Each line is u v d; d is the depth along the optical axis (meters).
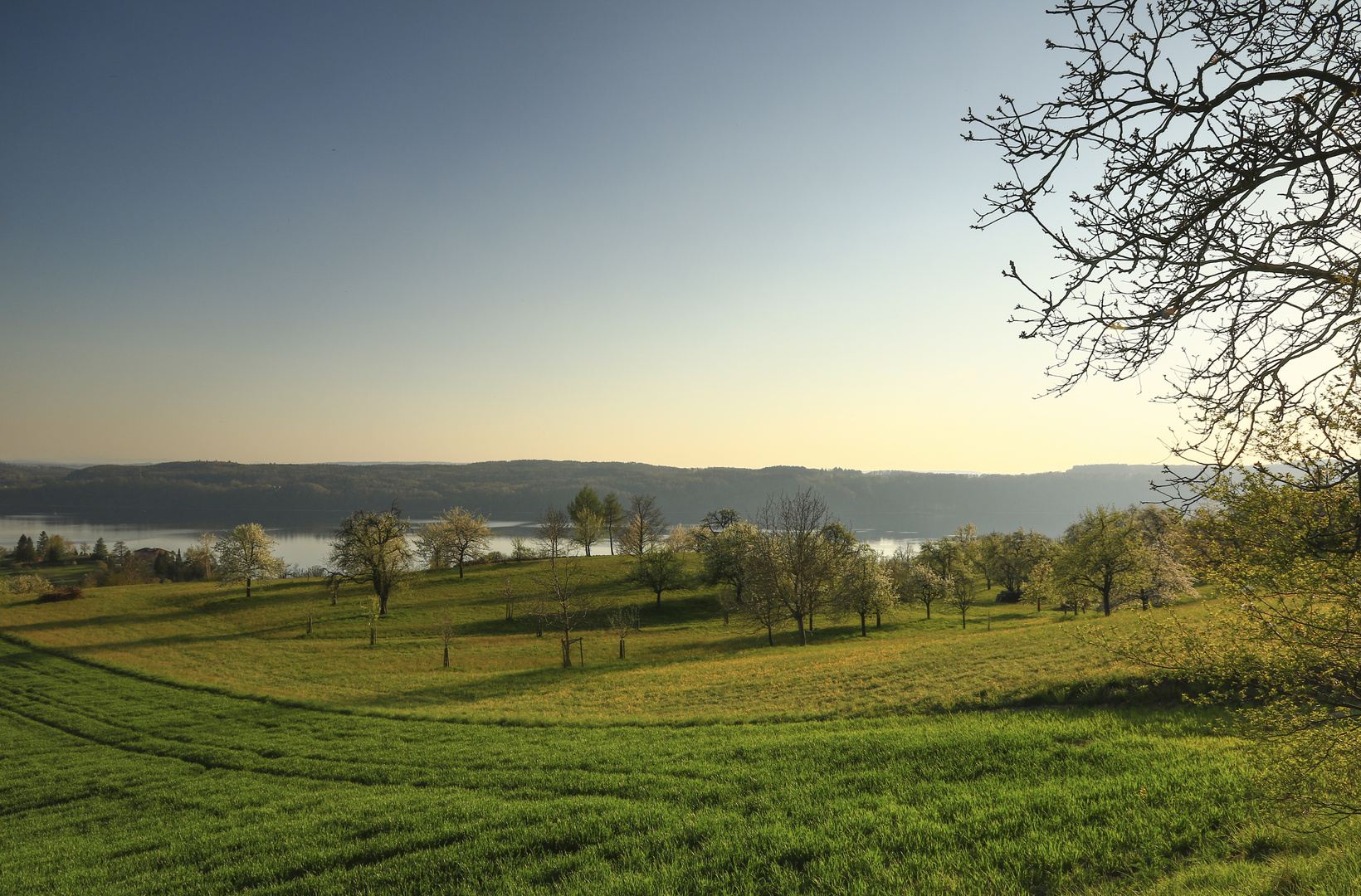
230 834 13.24
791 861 8.74
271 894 9.88
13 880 12.23
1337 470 5.14
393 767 18.23
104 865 12.50
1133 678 17.69
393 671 45.12
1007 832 8.80
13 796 19.53
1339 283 4.59
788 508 55.00
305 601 77.25
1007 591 91.38
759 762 14.15
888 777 11.86
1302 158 4.41
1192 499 5.20
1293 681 6.64
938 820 9.48
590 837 10.39
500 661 49.28
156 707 32.25
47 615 68.56
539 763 16.34
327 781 17.84
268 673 44.31
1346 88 4.17
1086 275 5.14
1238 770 9.95
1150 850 7.91
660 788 12.84
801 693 25.19
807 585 53.72
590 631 65.44
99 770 21.72
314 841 12.02
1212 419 5.14
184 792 18.05
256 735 25.12
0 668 44.97
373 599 63.00
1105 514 48.25
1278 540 6.47
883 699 21.59
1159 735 13.01
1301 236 4.74
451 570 97.75
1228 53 4.56
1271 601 6.91
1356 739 6.19
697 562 97.06
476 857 10.18
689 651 52.88
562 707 27.91
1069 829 8.70
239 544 82.00
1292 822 7.70
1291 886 6.08
